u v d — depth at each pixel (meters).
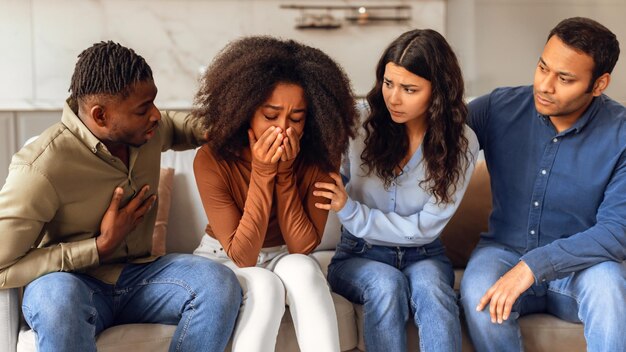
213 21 3.54
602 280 1.75
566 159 1.92
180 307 1.72
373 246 1.96
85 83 1.66
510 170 1.99
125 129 1.69
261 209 1.81
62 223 1.72
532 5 3.54
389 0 3.63
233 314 1.67
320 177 1.88
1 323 1.67
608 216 1.86
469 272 1.87
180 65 3.55
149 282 1.76
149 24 3.51
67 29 3.45
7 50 3.42
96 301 1.72
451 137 1.87
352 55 3.64
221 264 1.75
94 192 1.71
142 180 1.80
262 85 1.74
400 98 1.81
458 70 1.84
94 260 1.68
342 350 1.81
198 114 1.87
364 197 1.95
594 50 1.78
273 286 1.70
